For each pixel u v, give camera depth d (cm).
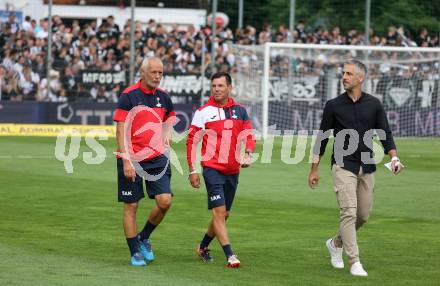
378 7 5256
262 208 2023
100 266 1349
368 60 4375
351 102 1345
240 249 1519
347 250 1320
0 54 4138
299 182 2531
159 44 4334
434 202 2150
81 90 4194
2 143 3625
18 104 4088
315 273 1328
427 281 1277
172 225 1762
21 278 1246
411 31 5184
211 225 1395
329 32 4891
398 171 1361
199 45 4419
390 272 1338
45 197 2123
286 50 4369
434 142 4116
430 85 4381
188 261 1407
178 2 5056
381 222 1844
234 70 4378
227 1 5350
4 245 1512
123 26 4788
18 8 4869
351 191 1326
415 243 1594
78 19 4997
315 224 1803
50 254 1438
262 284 1241
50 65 4128
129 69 4228
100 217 1839
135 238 1376
